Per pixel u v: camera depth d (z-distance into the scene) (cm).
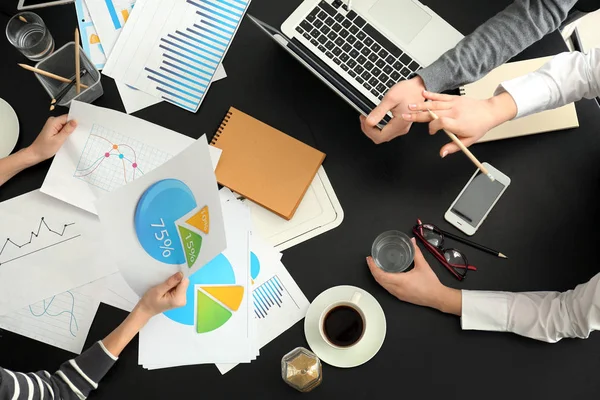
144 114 116
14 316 111
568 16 127
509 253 109
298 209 112
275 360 108
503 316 104
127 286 112
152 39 118
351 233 111
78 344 110
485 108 104
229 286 110
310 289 110
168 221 99
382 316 106
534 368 106
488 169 111
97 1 119
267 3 119
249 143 113
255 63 117
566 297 104
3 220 113
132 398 108
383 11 113
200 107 116
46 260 112
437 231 110
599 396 104
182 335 109
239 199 113
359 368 107
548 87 105
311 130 115
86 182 112
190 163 95
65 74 115
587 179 110
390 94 105
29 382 102
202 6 119
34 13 116
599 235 108
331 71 111
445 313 108
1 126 115
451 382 106
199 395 108
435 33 112
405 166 112
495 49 108
